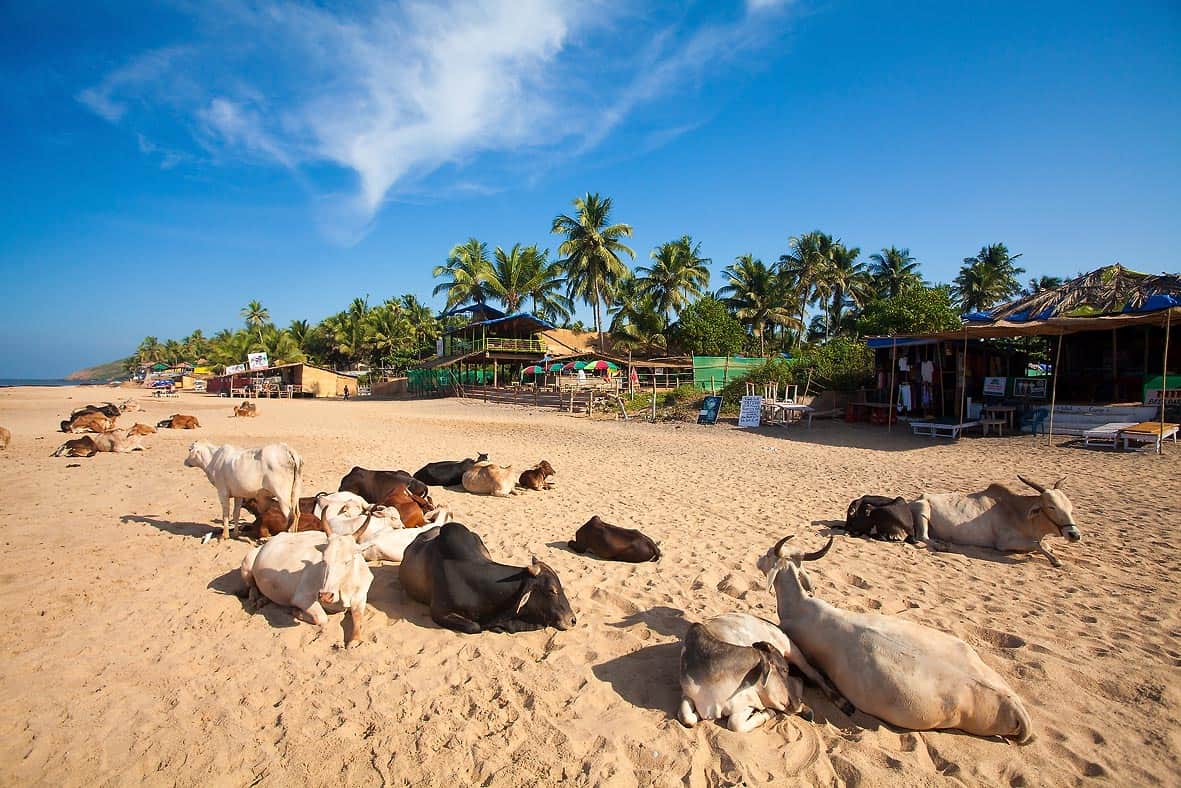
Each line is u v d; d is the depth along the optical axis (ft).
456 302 190.29
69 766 11.06
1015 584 20.42
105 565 20.72
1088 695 13.46
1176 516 28.25
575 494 35.99
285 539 18.69
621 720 12.70
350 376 206.59
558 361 124.77
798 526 28.30
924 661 12.33
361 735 12.21
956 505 25.23
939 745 11.82
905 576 21.26
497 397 134.10
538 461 49.93
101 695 13.23
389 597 19.12
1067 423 54.44
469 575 17.07
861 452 53.52
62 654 14.79
